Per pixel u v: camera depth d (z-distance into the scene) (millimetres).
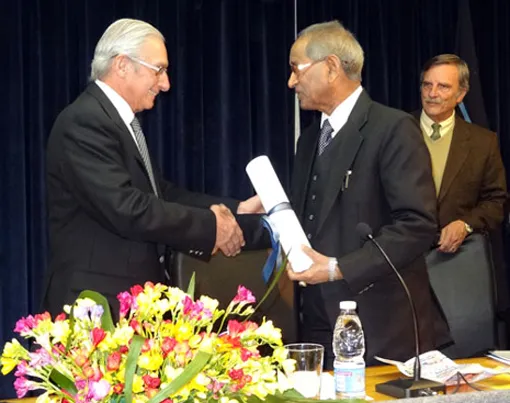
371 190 2367
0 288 3484
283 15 4012
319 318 2504
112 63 2387
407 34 4363
